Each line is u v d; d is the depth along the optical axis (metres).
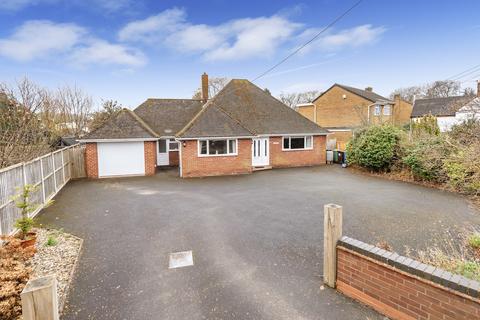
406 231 6.91
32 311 2.53
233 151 16.61
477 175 8.58
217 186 13.02
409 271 3.38
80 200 10.48
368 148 15.55
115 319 3.80
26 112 12.66
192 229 7.23
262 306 4.04
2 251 4.43
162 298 4.27
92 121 27.50
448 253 5.62
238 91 21.36
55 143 18.50
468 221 7.60
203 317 3.83
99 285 4.62
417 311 3.33
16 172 7.39
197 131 15.79
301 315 3.82
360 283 3.99
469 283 2.95
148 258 5.60
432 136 13.45
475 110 15.36
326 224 4.38
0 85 15.39
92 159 15.62
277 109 20.84
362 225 7.36
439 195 10.75
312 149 20.05
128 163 16.19
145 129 16.69
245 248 6.02
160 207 9.39
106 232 7.05
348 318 3.72
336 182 13.71
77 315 3.87
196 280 4.77
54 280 2.66
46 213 8.76
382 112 31.03
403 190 11.73
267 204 9.62
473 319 2.86
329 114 32.78
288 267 5.17
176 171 17.92
